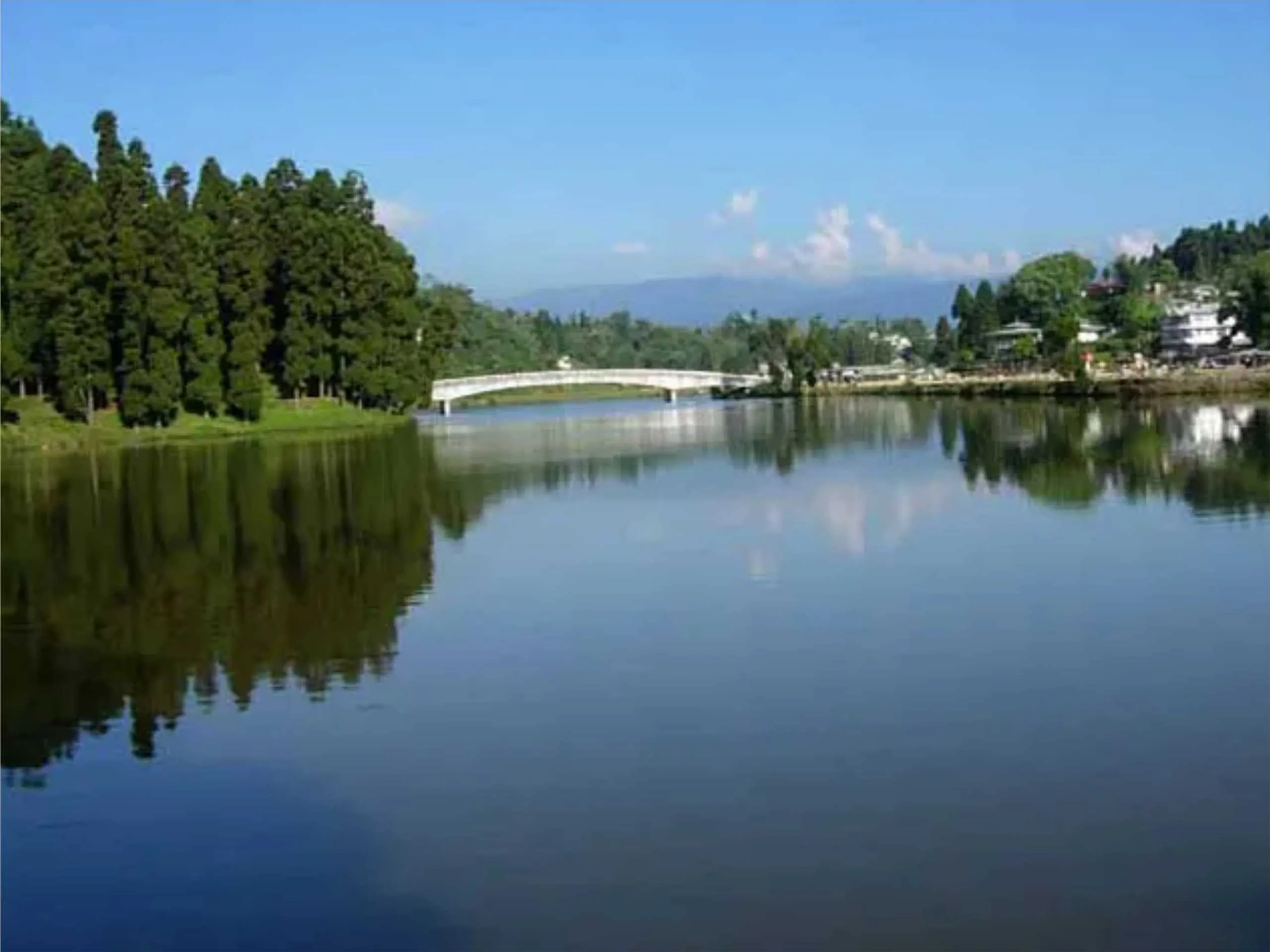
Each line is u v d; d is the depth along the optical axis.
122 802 19.67
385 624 31.11
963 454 70.69
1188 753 19.80
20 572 40.50
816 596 32.31
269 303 123.81
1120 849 16.45
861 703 23.09
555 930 15.05
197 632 30.91
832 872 16.17
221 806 19.41
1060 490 51.09
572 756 20.89
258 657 28.19
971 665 25.28
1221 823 17.12
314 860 17.33
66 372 104.31
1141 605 29.70
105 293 106.44
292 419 116.38
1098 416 97.06
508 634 29.62
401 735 22.36
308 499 59.94
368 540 45.69
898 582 33.59
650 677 25.44
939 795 18.50
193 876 17.02
